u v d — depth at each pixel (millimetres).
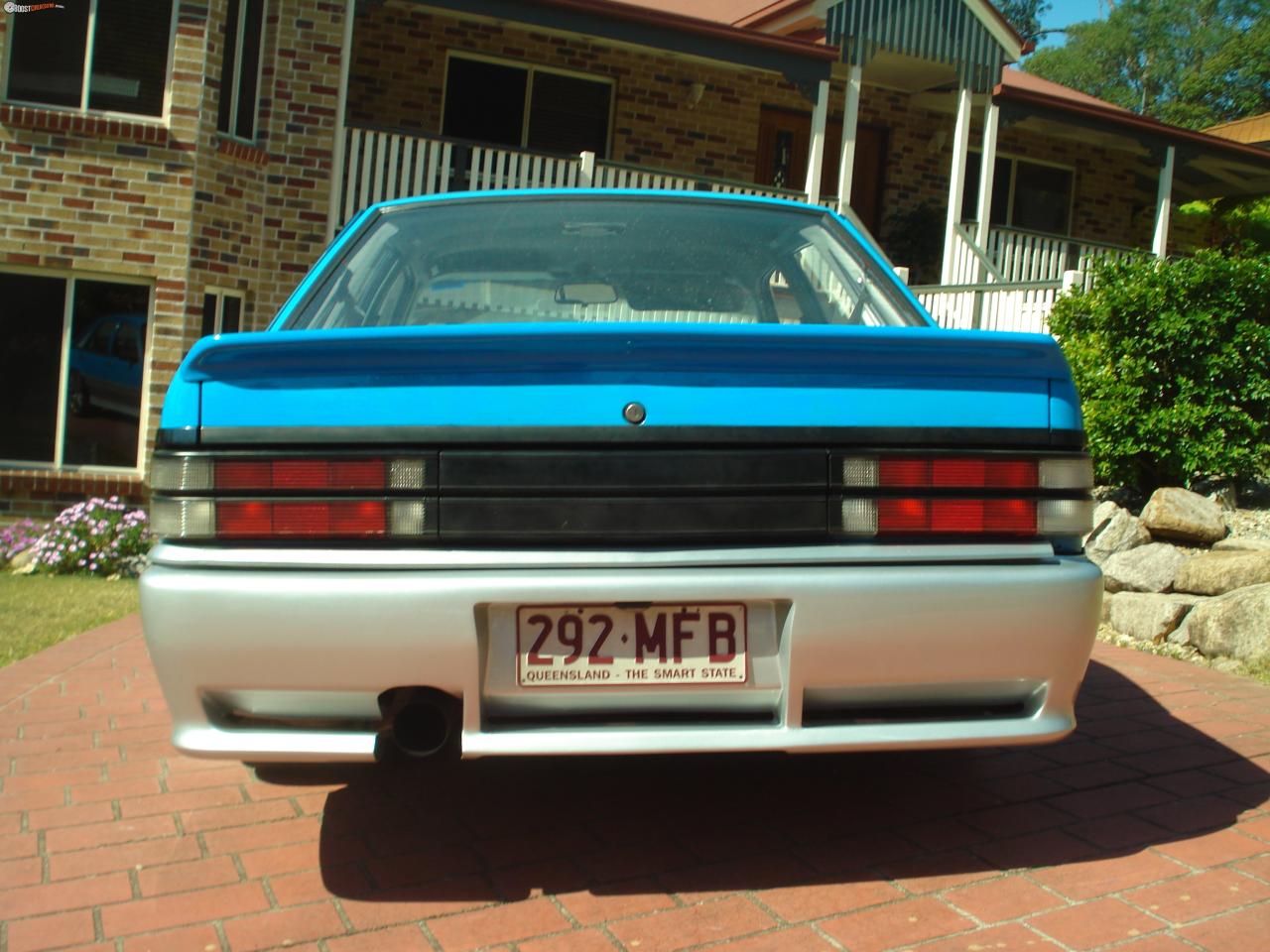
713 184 13484
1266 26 49969
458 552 2650
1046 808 3457
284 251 10914
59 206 9641
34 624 6629
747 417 2713
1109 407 8086
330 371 2693
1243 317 8016
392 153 11656
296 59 10906
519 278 3670
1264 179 18547
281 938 2654
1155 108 53812
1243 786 3656
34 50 9688
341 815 3422
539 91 14430
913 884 2918
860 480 2727
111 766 3906
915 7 14375
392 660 2615
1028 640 2730
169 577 2656
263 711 2713
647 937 2639
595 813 3412
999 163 17484
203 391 2715
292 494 2672
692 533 2682
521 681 2682
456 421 2674
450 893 2879
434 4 12086
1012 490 2785
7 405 9789
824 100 13766
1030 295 11492
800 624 2662
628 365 2697
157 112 9898
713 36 13141
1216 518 6812
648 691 2707
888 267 3801
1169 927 2672
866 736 2713
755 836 3230
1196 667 5398
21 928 2717
